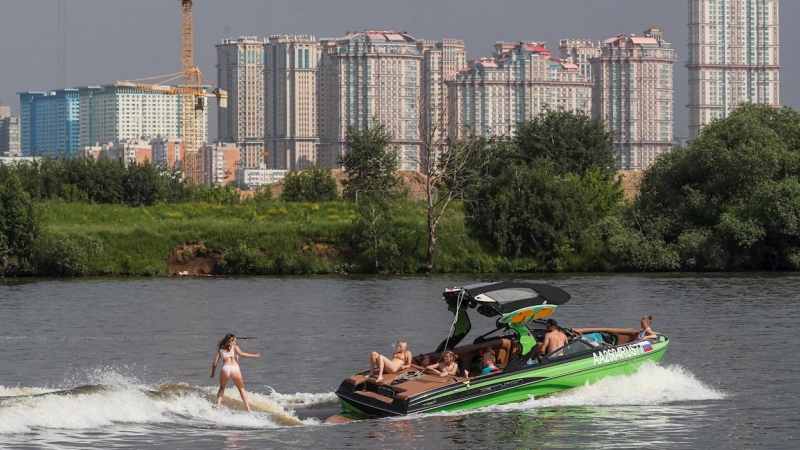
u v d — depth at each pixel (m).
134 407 31.12
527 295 33.41
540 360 32.81
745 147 95.31
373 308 62.44
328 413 31.78
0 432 28.45
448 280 84.88
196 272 93.19
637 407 32.06
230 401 32.75
